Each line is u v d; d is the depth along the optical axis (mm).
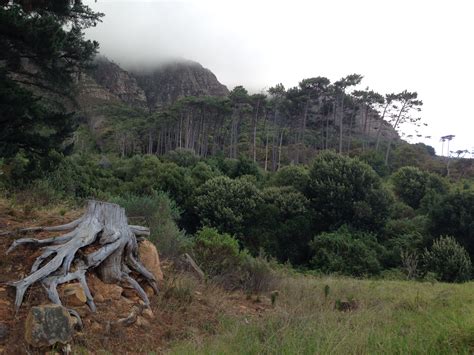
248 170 46500
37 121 10828
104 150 80812
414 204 40906
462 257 21688
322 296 7945
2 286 4434
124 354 4250
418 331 4633
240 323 5438
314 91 81625
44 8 9875
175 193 33469
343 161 34344
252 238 30688
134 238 5781
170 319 5285
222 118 89750
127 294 5250
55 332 3809
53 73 11023
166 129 88438
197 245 9586
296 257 30203
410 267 20172
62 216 6789
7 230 5602
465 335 4055
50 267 4660
